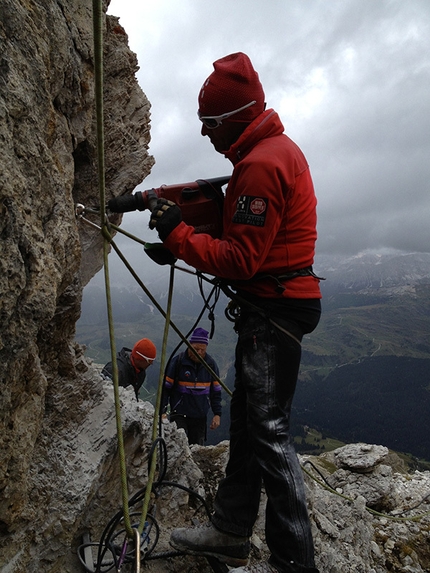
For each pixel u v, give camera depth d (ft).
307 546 9.27
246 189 8.64
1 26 7.25
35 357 8.88
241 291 9.92
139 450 13.78
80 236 13.07
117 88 13.44
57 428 11.69
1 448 8.20
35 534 10.22
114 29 13.47
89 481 11.31
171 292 10.53
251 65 9.49
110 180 13.70
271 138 9.43
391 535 19.84
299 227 9.30
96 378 13.03
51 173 8.68
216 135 9.98
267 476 9.57
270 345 9.52
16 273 7.45
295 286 9.49
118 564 9.31
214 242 8.82
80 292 11.73
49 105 8.63
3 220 7.22
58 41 9.07
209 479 17.94
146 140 15.56
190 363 25.35
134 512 12.44
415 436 648.38
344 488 22.24
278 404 9.62
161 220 8.89
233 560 11.11
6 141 7.27
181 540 11.37
